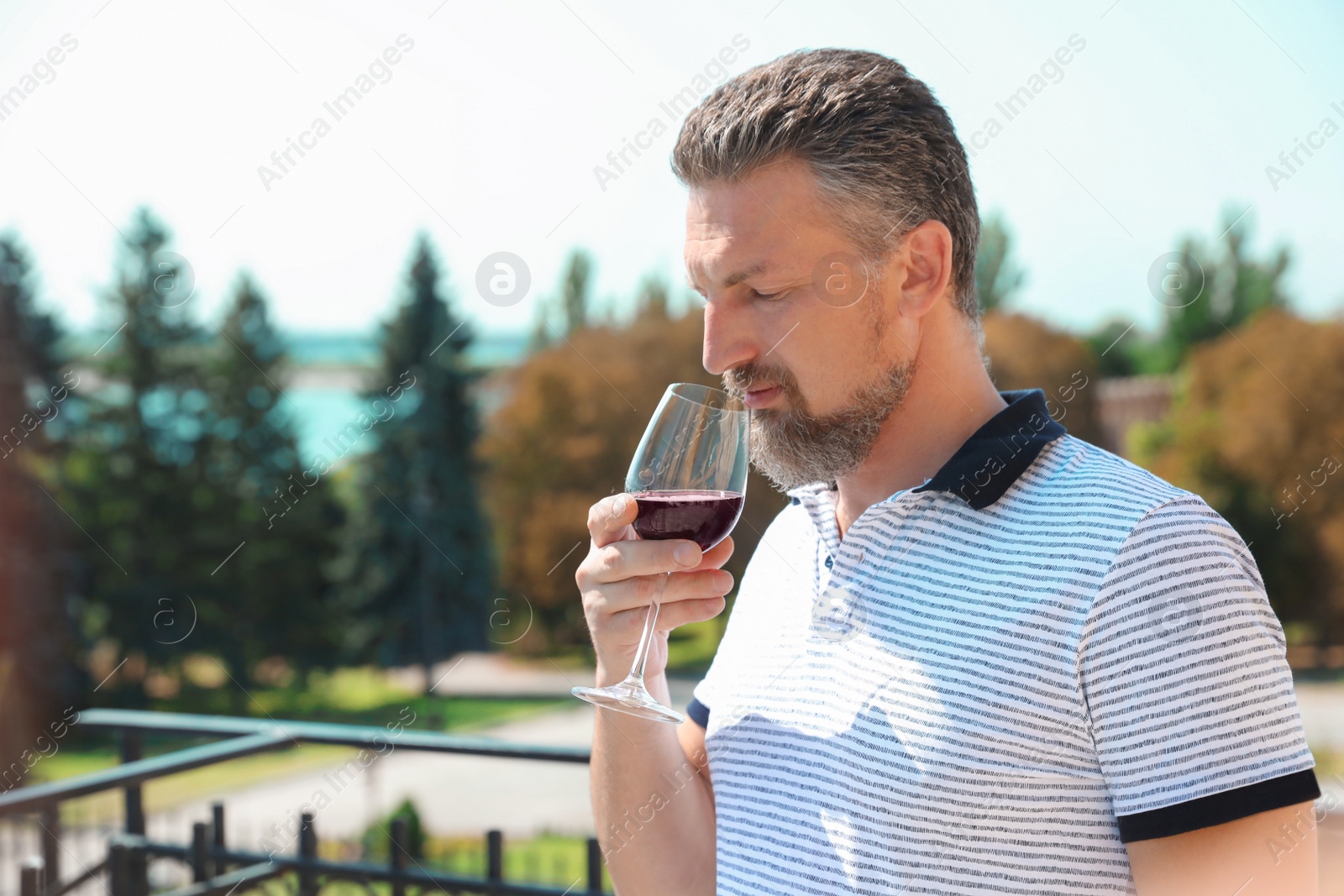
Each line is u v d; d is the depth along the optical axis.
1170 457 17.33
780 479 1.13
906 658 0.98
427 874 2.45
